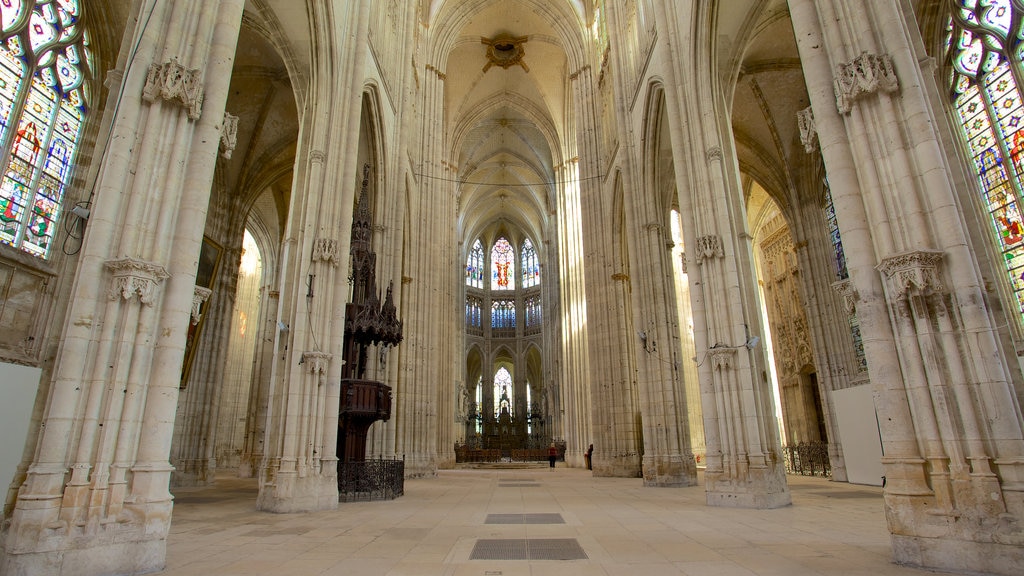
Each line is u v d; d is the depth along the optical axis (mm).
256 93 22125
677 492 16609
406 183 26359
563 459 46750
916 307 6969
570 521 10352
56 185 14570
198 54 8289
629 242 21484
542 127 44594
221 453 31703
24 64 13938
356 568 6395
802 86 22484
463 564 6609
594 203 29422
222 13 8789
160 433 6977
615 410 25609
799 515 10867
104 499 6402
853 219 7707
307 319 12984
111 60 16172
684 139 15391
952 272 6867
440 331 36406
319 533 8969
